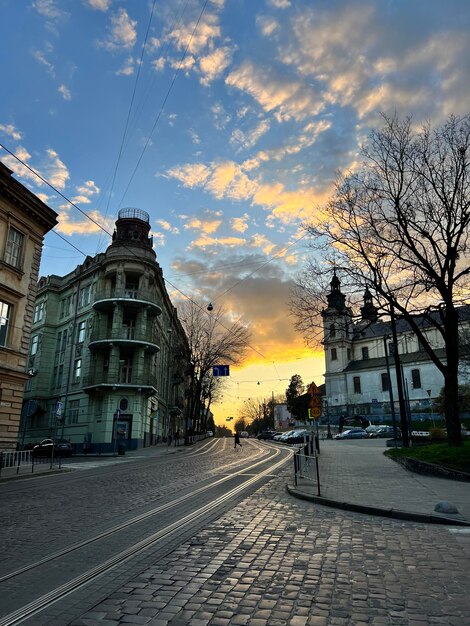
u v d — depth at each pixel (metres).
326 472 15.15
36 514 9.06
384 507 8.65
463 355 40.28
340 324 20.89
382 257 19.94
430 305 18.84
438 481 12.70
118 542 6.61
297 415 85.44
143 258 41.06
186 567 5.40
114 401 37.97
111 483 14.09
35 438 44.53
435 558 5.70
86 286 44.06
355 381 70.06
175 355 57.41
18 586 4.84
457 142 18.38
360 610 4.14
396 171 19.45
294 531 7.23
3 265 22.47
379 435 50.06
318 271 21.12
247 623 3.88
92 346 38.91
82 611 4.16
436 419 56.88
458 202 18.19
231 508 9.27
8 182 22.33
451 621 3.91
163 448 40.56
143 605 4.27
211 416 131.00
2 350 22.23
